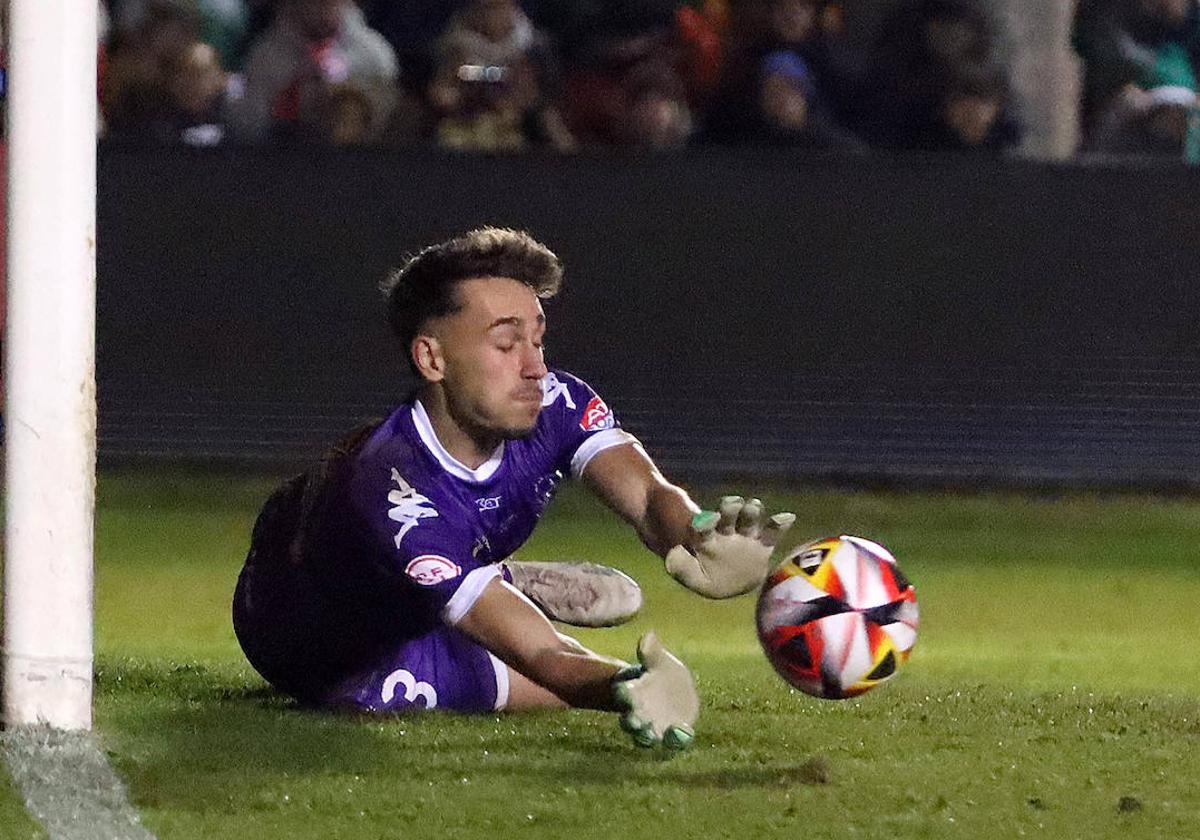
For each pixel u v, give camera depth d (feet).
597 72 134.21
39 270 44.91
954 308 120.06
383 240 119.96
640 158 119.55
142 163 119.44
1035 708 56.18
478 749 48.24
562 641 47.14
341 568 50.37
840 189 119.85
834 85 135.64
